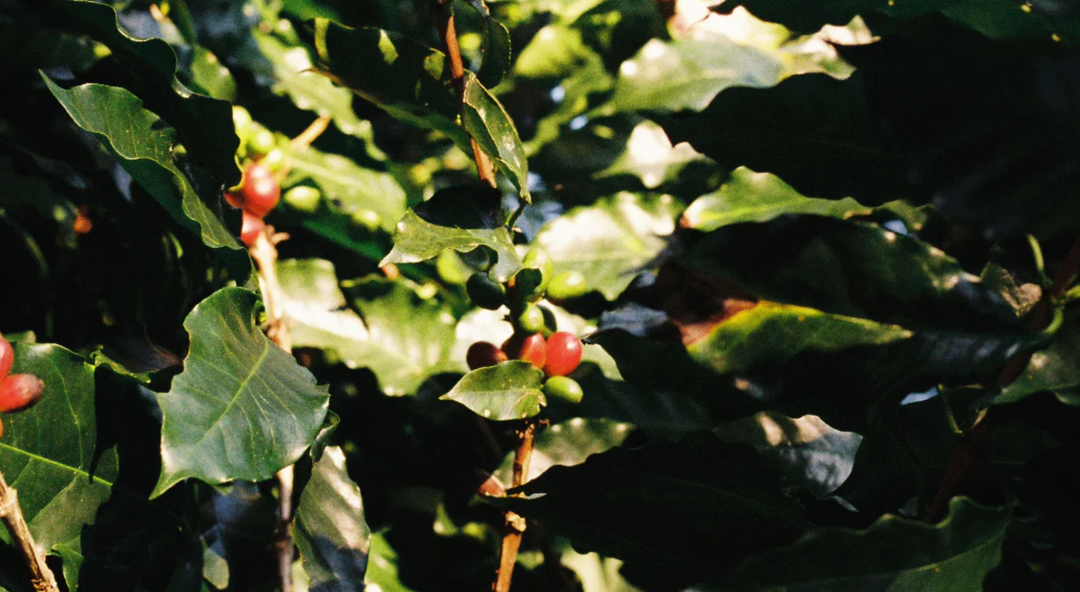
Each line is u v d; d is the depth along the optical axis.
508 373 0.66
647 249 0.78
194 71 0.76
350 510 0.66
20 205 0.71
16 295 0.71
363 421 0.76
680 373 0.59
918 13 0.60
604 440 0.73
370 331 0.77
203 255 0.72
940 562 0.56
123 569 0.64
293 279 0.77
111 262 0.72
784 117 0.62
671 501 0.62
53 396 0.63
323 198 0.78
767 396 0.58
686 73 0.82
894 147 0.59
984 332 0.56
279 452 0.58
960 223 0.59
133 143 0.62
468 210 0.64
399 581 0.73
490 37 0.64
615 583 0.73
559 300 0.69
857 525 0.63
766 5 0.61
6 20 0.69
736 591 0.55
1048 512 0.58
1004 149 0.58
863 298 0.57
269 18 0.81
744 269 0.58
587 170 0.81
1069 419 0.57
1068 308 0.57
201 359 0.58
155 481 0.65
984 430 0.59
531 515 0.63
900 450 0.65
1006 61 0.57
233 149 0.65
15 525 0.57
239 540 0.67
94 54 0.70
